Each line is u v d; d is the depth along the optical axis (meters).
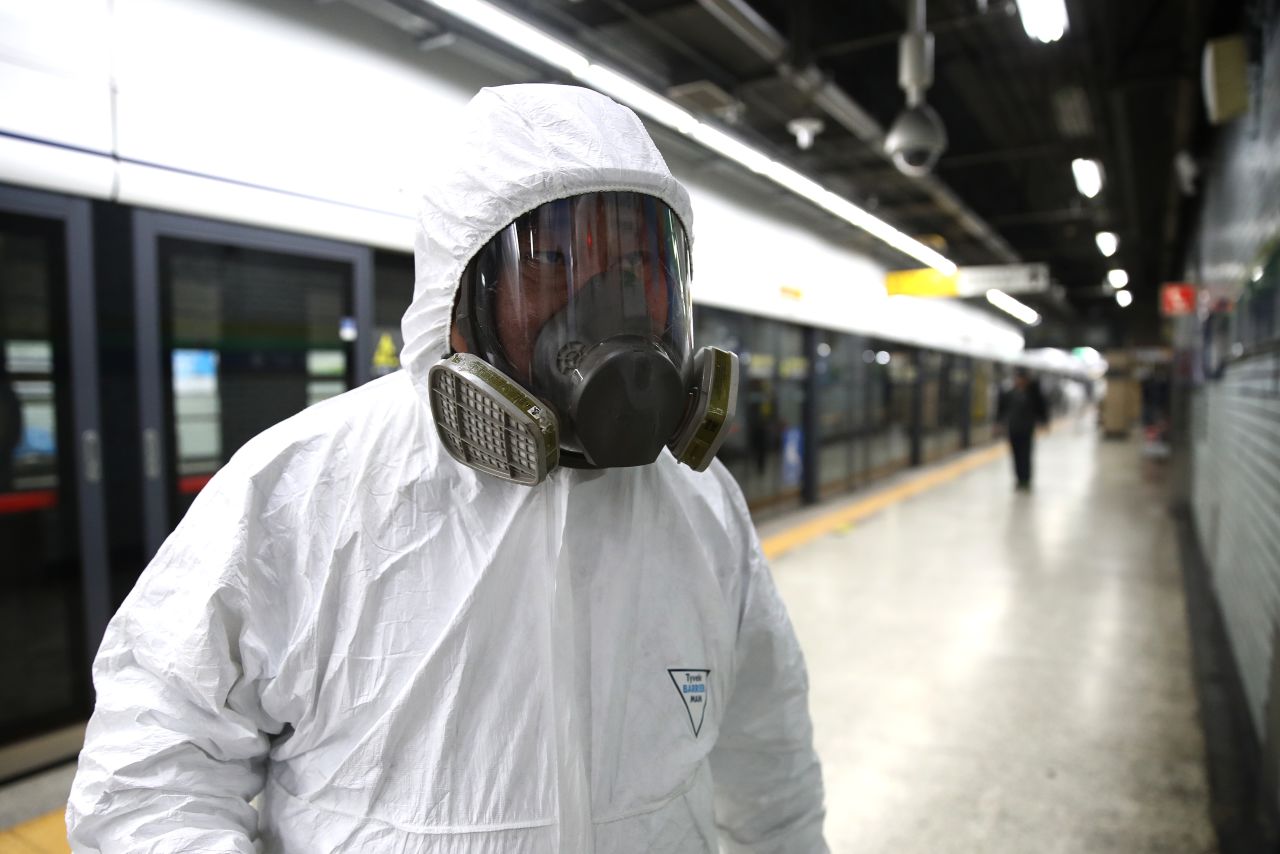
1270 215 3.04
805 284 7.87
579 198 0.73
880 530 7.43
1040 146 8.16
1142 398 22.70
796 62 4.77
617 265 0.74
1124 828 2.48
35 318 2.62
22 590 2.68
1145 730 3.16
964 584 5.46
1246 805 2.59
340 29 3.32
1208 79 3.55
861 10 5.48
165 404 2.94
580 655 0.76
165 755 0.68
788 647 0.99
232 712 0.70
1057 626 4.52
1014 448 10.34
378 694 0.71
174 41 2.80
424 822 0.69
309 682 0.71
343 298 3.49
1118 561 6.16
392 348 3.79
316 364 3.41
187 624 0.69
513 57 3.78
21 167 2.45
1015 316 19.50
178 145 2.82
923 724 3.24
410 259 3.86
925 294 10.05
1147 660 3.97
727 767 1.02
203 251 3.02
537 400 0.70
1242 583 3.64
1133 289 20.53
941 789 2.73
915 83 4.80
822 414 9.14
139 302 2.82
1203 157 6.66
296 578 0.73
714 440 0.79
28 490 2.67
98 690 0.72
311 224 3.24
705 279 6.09
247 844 0.69
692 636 0.84
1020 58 6.05
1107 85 5.68
